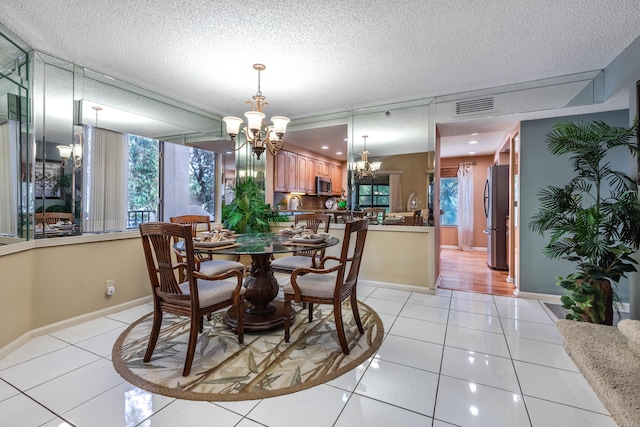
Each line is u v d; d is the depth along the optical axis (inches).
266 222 172.6
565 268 129.5
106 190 118.0
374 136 154.8
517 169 144.6
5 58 88.9
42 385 68.4
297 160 218.2
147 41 93.7
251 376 72.5
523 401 63.9
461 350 86.1
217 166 171.3
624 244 89.4
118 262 116.5
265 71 113.6
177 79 121.4
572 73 116.0
